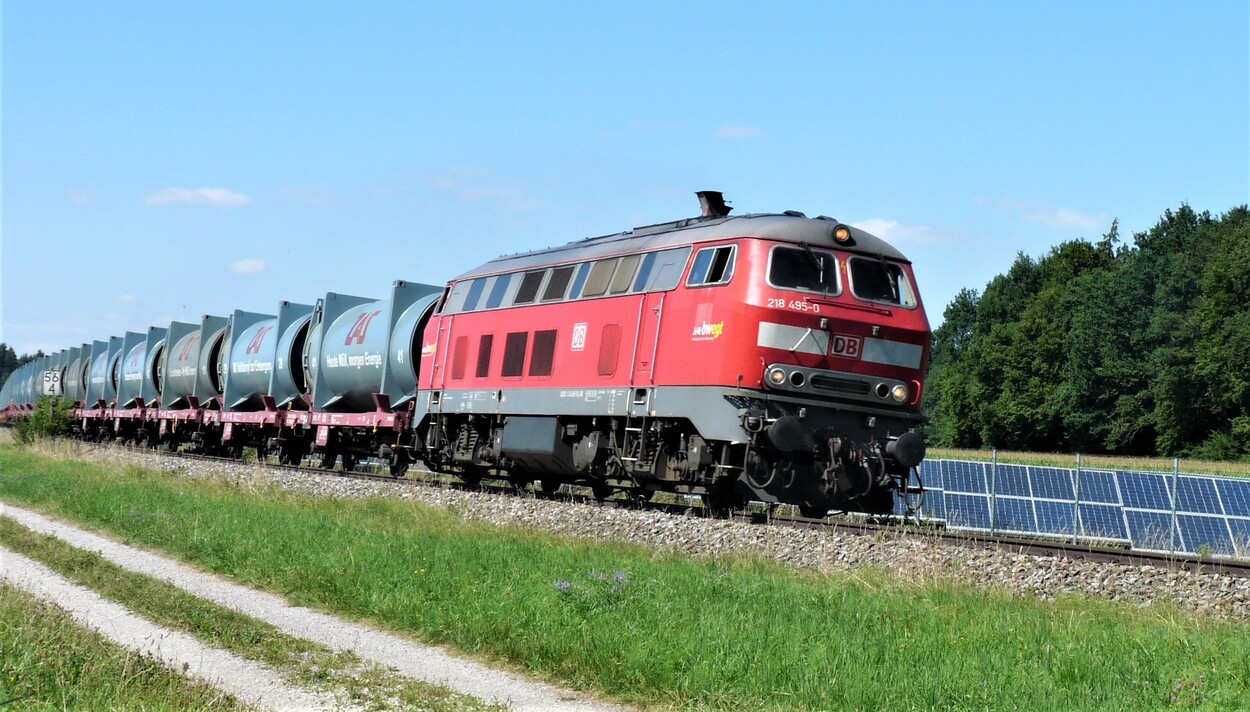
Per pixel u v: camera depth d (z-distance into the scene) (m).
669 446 21.89
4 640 10.48
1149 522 24.31
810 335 20.14
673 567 15.98
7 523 20.89
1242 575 14.98
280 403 39.09
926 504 25.91
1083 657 10.56
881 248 21.36
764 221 20.89
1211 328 72.31
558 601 12.89
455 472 30.25
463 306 28.83
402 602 13.07
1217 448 70.94
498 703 9.64
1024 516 25.23
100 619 12.41
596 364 23.20
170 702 8.95
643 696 9.82
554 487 28.33
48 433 51.59
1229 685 9.60
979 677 9.84
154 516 20.98
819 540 17.30
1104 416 83.44
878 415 20.61
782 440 19.39
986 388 95.50
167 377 49.00
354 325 35.16
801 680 9.83
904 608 13.02
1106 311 83.25
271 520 20.52
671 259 22.00
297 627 12.51
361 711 9.27
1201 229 92.75
